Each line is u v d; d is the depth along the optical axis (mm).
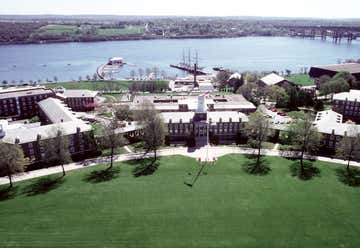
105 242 83312
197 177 116188
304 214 94312
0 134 125188
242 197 103125
